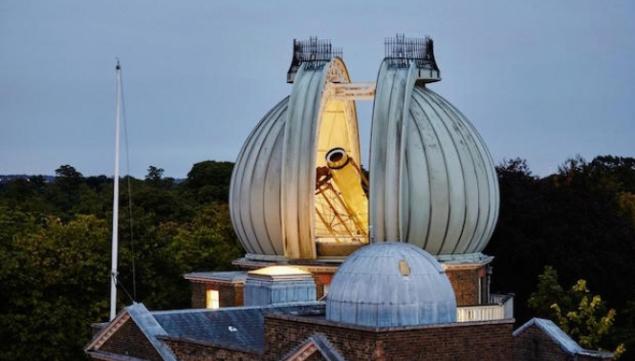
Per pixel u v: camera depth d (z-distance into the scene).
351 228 72.12
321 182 72.31
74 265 79.06
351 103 73.25
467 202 66.75
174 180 185.12
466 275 67.56
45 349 76.56
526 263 95.56
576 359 51.81
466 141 68.44
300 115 66.38
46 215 115.06
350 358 41.22
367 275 43.09
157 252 87.69
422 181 65.62
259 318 55.56
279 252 68.81
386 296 42.47
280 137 69.06
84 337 77.62
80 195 156.75
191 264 95.50
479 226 68.00
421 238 65.88
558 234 95.12
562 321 77.31
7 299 76.94
